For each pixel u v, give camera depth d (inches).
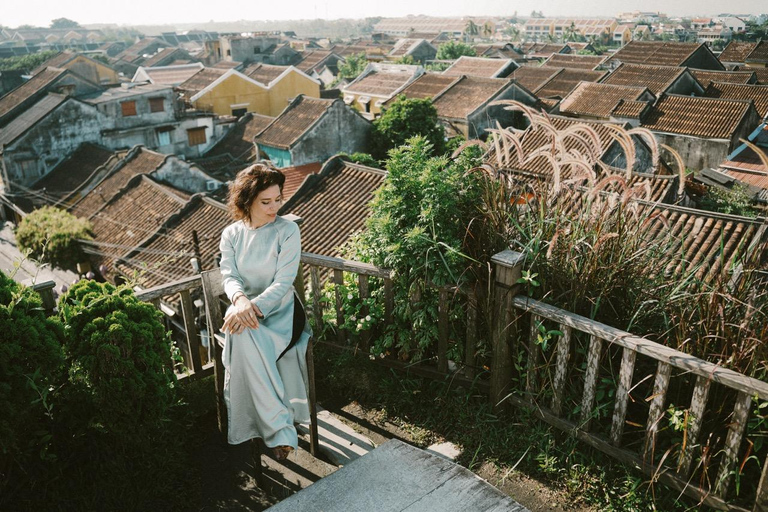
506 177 118.1
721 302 92.4
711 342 94.7
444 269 115.5
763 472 82.4
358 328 130.6
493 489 66.1
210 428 121.3
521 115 1294.3
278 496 103.8
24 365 91.7
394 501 65.4
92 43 5561.0
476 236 116.7
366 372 132.6
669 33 6505.9
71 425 100.8
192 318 122.6
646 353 90.7
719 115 1005.8
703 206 649.0
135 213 808.9
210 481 107.7
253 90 1647.4
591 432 103.5
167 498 102.5
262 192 93.2
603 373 107.3
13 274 100.3
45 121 1155.3
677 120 1028.5
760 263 100.6
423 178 114.7
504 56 2652.6
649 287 108.5
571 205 113.3
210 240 639.1
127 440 102.6
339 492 67.3
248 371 92.4
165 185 954.7
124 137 1258.0
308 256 133.4
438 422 120.1
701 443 93.9
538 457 105.4
